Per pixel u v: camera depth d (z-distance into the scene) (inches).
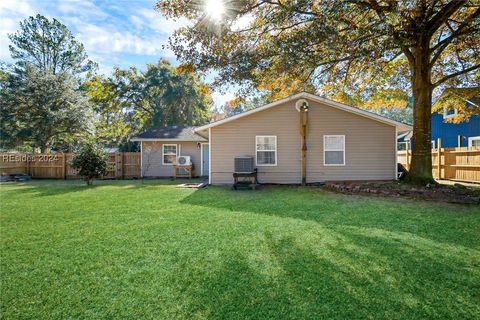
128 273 118.9
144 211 244.2
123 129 1081.4
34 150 947.3
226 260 131.2
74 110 799.7
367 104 534.9
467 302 93.7
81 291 104.3
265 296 99.3
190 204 277.7
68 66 1132.5
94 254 141.0
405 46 321.4
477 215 216.5
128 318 87.7
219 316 88.1
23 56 1039.0
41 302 97.1
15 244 157.2
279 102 446.3
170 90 956.0
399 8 257.3
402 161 600.7
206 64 362.3
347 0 268.2
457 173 442.9
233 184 441.1
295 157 451.2
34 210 251.0
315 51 308.7
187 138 627.2
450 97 465.7
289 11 297.6
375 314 87.9
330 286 105.3
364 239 159.2
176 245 152.9
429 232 172.1
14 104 773.3
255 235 169.5
